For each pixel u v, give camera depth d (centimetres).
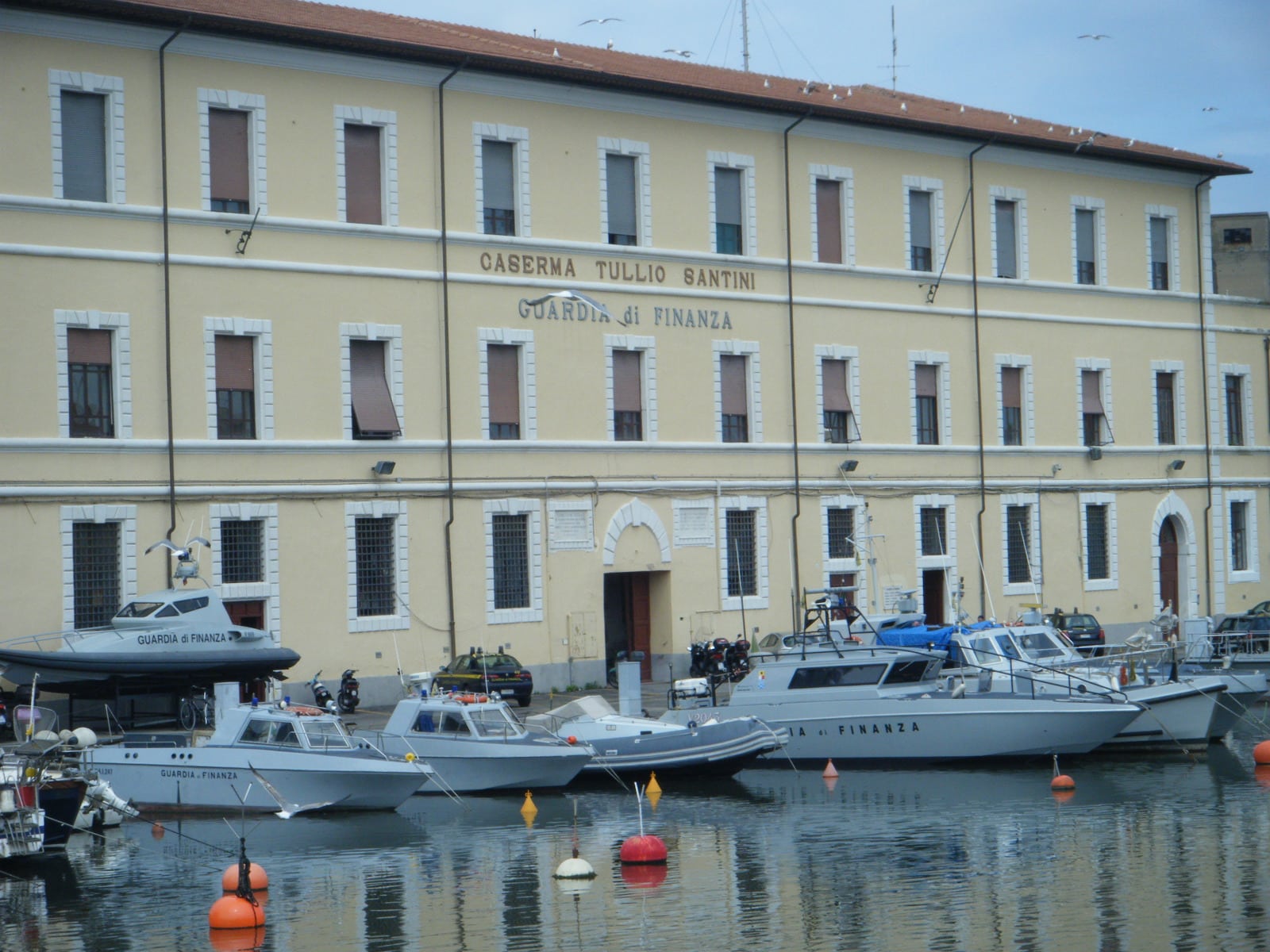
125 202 4781
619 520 5731
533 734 4112
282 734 3816
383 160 5269
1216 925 2703
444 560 5341
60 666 4375
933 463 6550
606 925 2792
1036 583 6831
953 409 6625
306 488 5062
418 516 5294
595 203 5716
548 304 5591
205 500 4888
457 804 3953
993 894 2936
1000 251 6819
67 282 4672
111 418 4769
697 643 5816
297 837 3569
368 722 4775
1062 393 6981
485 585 5425
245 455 4966
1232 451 7600
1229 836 3384
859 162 6381
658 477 5822
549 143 5606
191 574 4669
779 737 4259
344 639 5125
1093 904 2848
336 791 3778
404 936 2762
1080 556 7019
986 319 6731
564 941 2705
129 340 4769
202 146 4922
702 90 5847
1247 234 7919
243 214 4978
